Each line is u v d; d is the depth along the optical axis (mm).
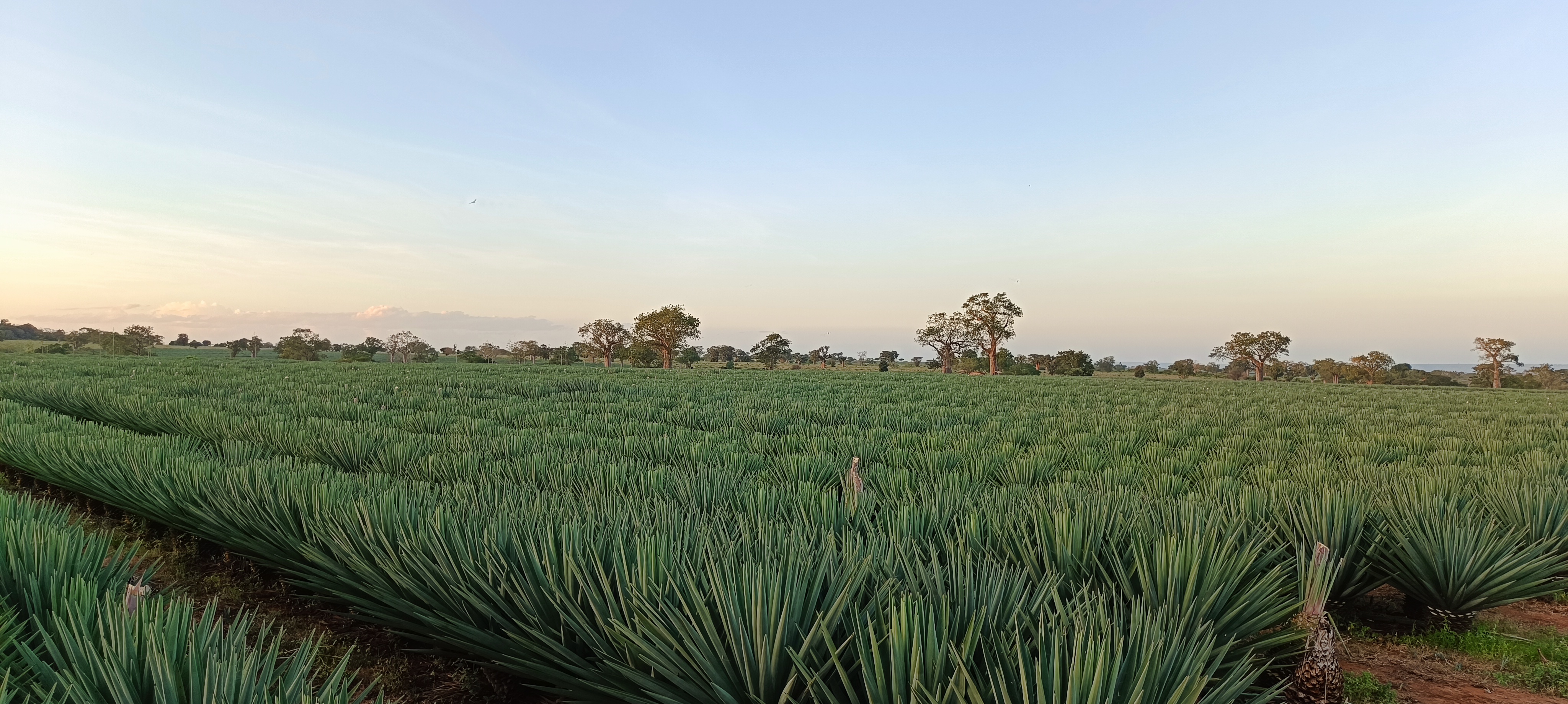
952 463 10047
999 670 2750
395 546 4891
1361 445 13008
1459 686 4609
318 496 5762
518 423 15031
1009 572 4438
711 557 3951
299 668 3207
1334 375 95688
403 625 4547
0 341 109688
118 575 4797
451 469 8477
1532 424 19938
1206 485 8711
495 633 4219
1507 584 5047
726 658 3324
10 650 3689
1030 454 11438
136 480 7320
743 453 10445
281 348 85188
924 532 5633
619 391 27719
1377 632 5488
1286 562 5191
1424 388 54938
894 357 124312
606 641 3750
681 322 87188
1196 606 4137
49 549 4422
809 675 3049
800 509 6203
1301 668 3539
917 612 3258
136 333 95562
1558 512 6473
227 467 7336
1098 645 3037
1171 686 3143
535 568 4125
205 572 6469
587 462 8656
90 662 3059
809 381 40688
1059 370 95938
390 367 51844
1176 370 116500
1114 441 13500
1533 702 4387
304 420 12859
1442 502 6273
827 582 4043
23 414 11984
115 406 14953
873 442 11594
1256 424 17953
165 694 2859
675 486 7484
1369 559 5703
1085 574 4641
